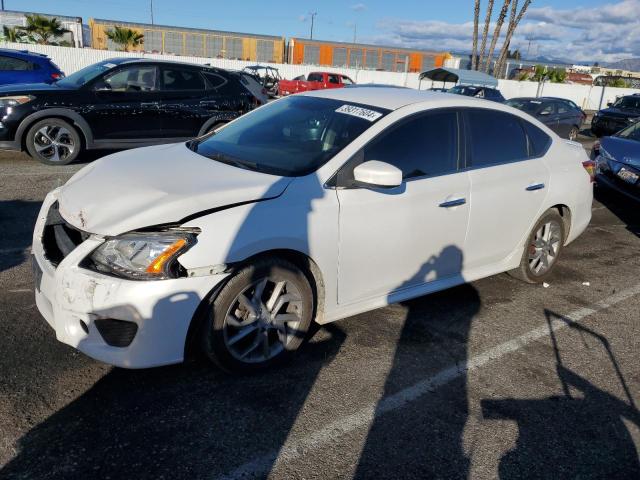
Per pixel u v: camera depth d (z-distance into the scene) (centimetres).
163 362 273
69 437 252
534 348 374
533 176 440
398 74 3419
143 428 262
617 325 420
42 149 802
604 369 354
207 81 898
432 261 379
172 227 271
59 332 277
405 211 348
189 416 273
